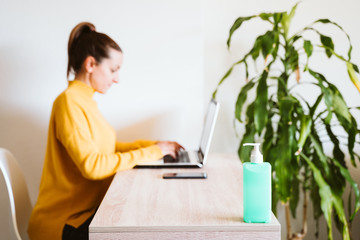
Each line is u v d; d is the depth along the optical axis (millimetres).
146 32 2141
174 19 2131
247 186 1006
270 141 2018
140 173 1547
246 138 2025
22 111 2180
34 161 2211
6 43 2141
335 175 1960
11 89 2168
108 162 1510
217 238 999
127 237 1004
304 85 2369
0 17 2127
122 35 2145
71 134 1484
